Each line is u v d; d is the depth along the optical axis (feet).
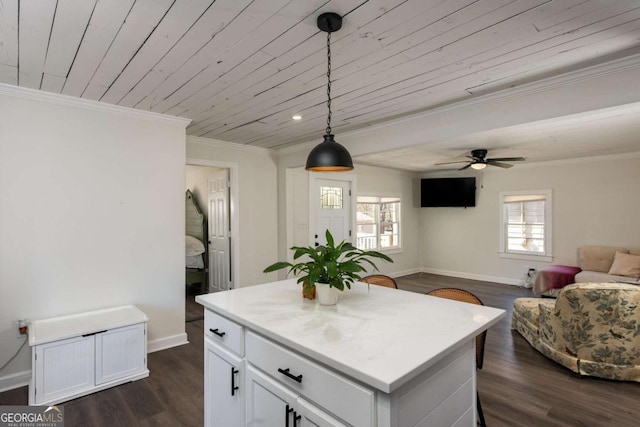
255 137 13.91
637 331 8.70
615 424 7.20
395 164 20.81
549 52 6.59
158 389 8.59
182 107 9.99
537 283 17.69
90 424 7.19
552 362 10.16
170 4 5.08
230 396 5.46
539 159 18.89
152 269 10.73
